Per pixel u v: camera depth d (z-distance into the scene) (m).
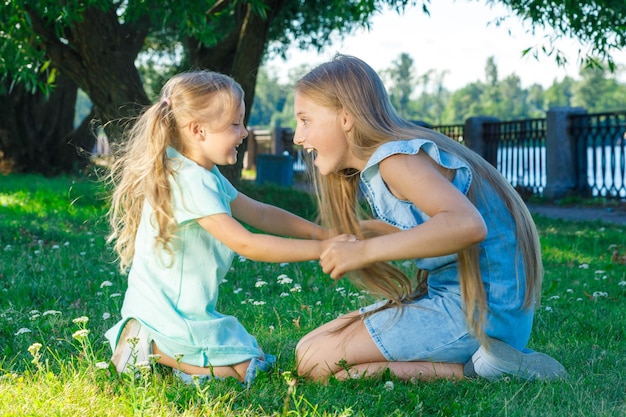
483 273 2.71
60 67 10.05
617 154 16.34
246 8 10.78
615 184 13.81
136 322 2.83
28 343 3.28
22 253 5.90
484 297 2.64
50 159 19.25
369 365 2.83
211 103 2.81
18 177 17.12
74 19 8.59
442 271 2.86
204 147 2.86
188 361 2.79
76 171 19.22
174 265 2.79
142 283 2.83
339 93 2.62
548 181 14.46
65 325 3.65
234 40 11.59
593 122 14.38
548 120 14.37
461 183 2.64
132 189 2.90
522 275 2.75
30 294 4.45
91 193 11.41
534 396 2.61
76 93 19.52
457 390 2.67
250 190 11.89
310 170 2.97
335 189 2.92
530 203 14.27
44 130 19.19
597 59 8.50
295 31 15.48
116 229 3.07
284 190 12.77
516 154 15.87
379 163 2.54
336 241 2.46
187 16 8.84
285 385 2.70
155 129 2.80
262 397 2.53
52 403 2.30
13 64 8.84
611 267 5.78
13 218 8.30
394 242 2.34
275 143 25.50
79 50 9.95
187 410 2.33
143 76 23.47
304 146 2.76
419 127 2.74
